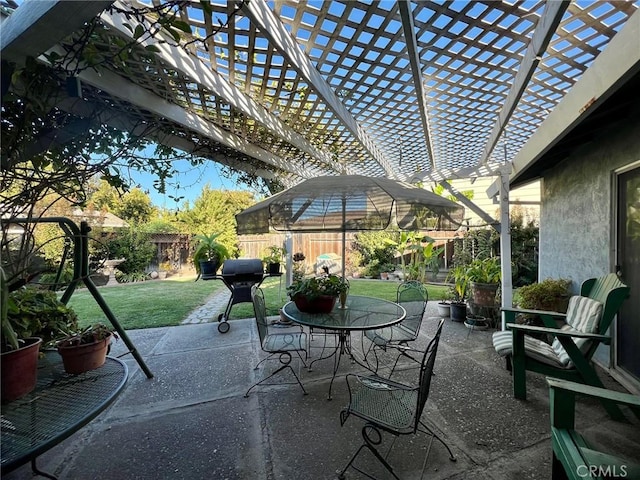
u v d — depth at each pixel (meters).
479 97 3.00
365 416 1.77
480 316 4.81
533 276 7.66
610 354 3.08
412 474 1.78
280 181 5.37
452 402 2.55
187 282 9.45
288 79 2.62
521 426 2.22
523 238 7.82
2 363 1.39
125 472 1.80
